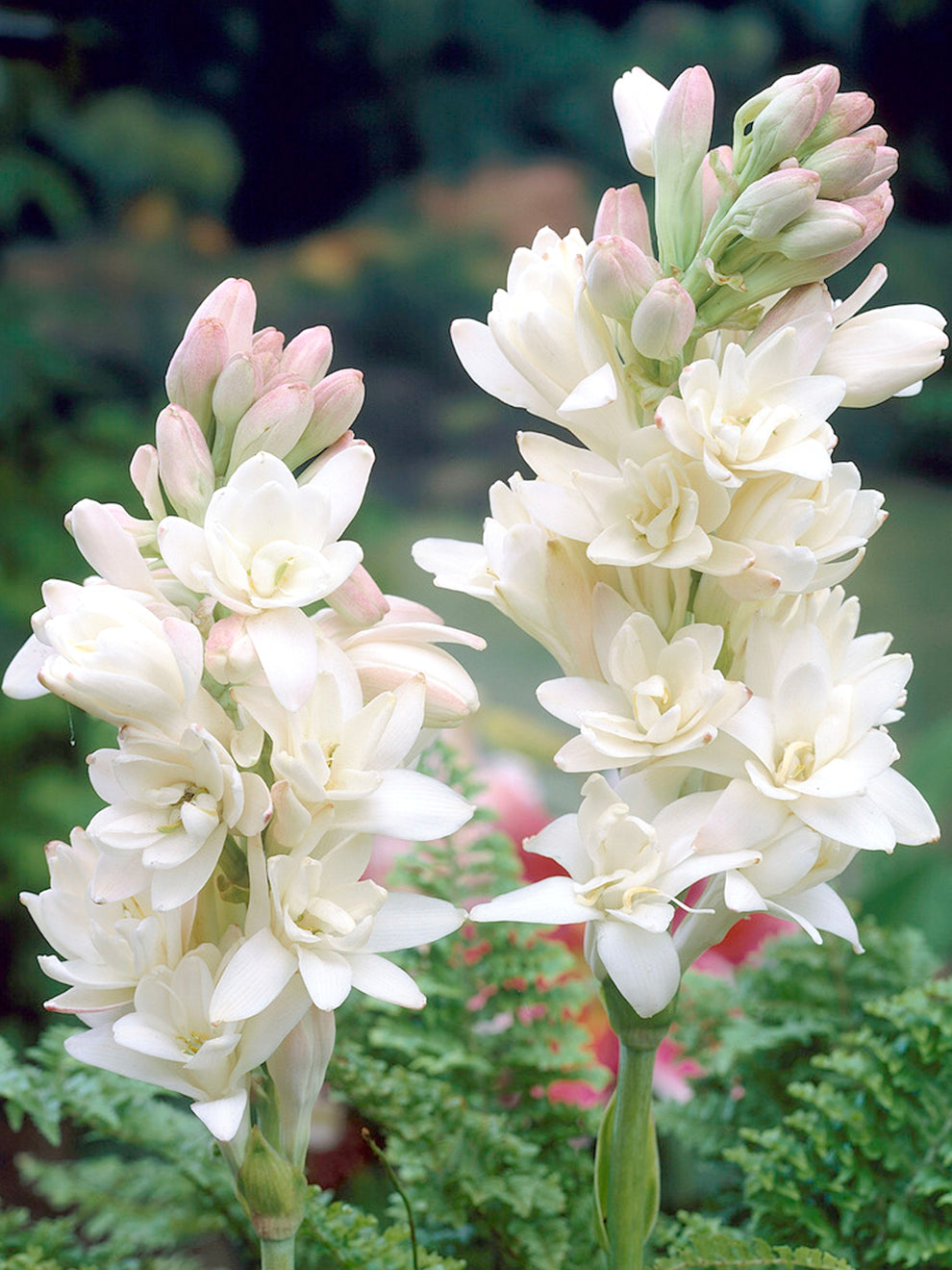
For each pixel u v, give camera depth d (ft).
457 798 1.48
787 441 1.49
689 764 1.53
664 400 1.49
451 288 11.23
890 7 11.07
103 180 9.43
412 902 1.50
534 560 1.58
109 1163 2.10
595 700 1.54
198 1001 1.47
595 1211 1.73
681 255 1.58
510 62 12.27
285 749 1.45
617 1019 1.63
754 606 1.58
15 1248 1.96
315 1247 1.90
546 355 1.56
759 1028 2.12
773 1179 1.94
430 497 9.20
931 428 8.73
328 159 12.08
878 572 7.41
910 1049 1.99
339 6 11.78
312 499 1.45
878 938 2.22
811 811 1.51
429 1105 2.00
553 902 1.51
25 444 4.49
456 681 1.53
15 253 7.98
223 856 1.49
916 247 10.28
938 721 5.91
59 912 1.50
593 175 12.31
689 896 1.81
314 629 1.47
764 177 1.51
